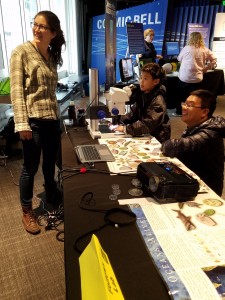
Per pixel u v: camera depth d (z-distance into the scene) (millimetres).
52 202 2434
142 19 7398
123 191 1260
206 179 1700
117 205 1149
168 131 2193
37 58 1803
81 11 7383
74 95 5012
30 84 1811
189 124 1741
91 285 678
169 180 1154
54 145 2123
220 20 7027
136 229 998
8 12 4102
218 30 7109
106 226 1015
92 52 7867
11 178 2951
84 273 742
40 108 1864
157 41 7230
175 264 824
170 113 5641
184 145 1625
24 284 1665
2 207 2434
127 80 4184
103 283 626
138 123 2012
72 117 2316
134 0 7863
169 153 1651
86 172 1446
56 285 1657
